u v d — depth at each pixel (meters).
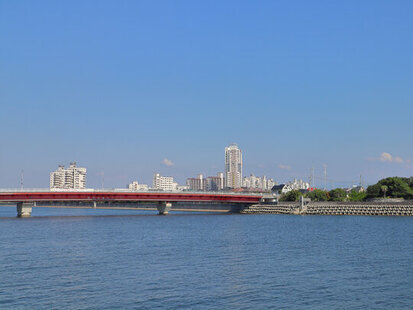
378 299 66.44
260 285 74.31
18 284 74.81
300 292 70.00
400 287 73.50
